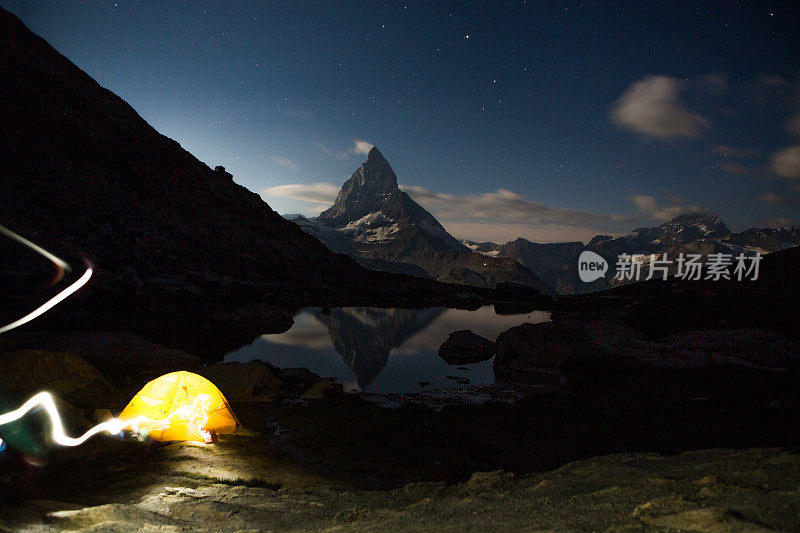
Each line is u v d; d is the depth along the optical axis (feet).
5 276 133.49
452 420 46.29
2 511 17.06
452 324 151.02
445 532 13.30
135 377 57.57
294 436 39.91
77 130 267.59
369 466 32.68
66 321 105.40
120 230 213.46
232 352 87.10
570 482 18.47
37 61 290.15
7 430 30.71
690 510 10.65
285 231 364.17
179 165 315.99
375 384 67.97
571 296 265.95
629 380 63.46
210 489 24.53
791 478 12.80
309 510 20.53
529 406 52.37
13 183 206.18
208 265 224.74
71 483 23.97
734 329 89.81
